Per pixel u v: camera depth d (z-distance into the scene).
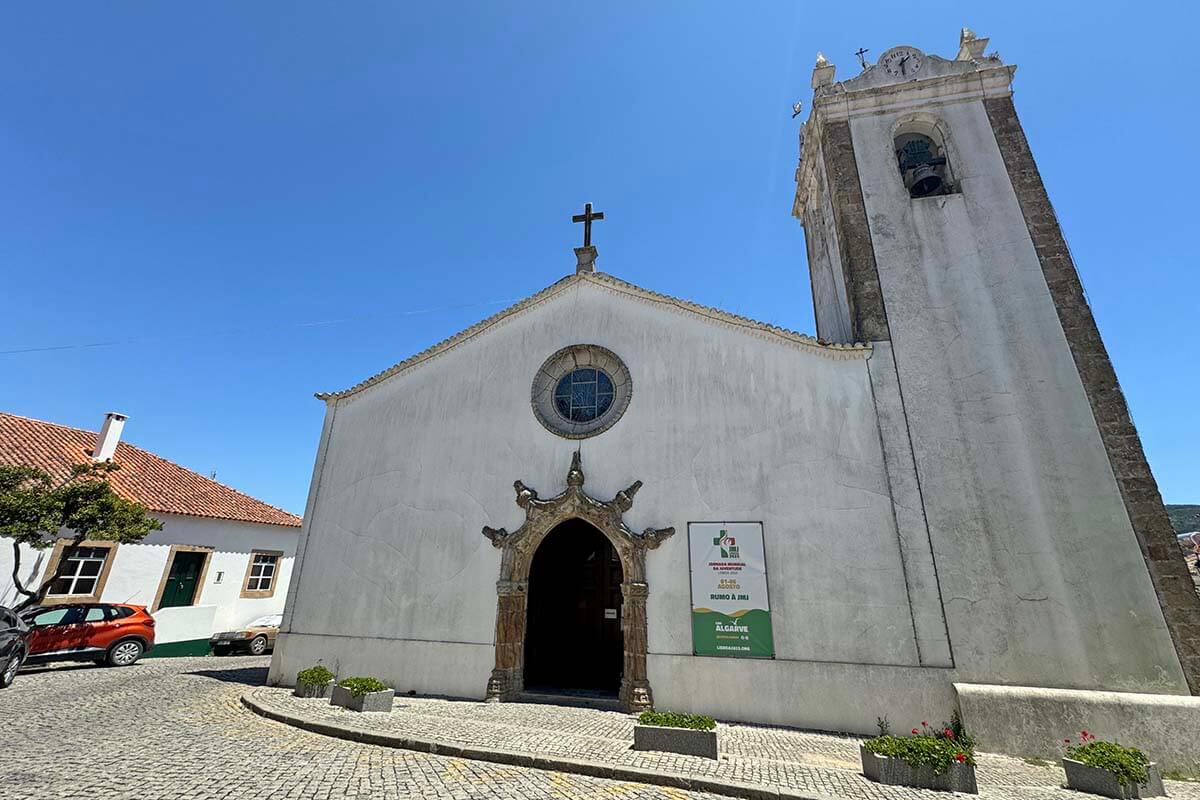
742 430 11.70
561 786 6.41
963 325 11.77
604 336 13.41
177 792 5.80
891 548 10.30
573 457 12.40
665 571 11.10
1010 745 8.76
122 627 16.20
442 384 14.14
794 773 6.95
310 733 8.49
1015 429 10.75
